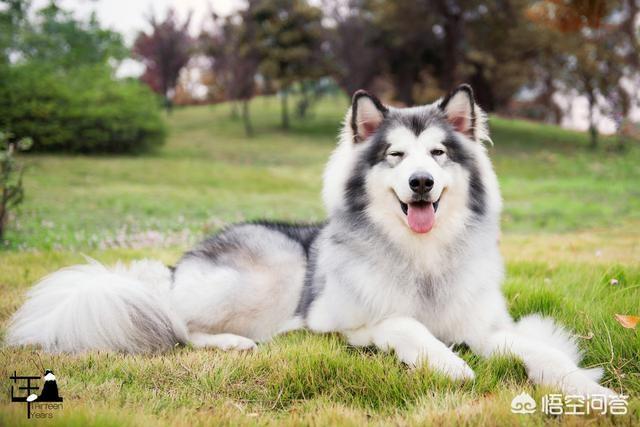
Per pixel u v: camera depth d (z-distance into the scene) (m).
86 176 16.88
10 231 7.92
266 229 4.27
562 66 32.53
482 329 3.28
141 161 21.28
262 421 2.43
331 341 3.27
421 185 3.03
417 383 2.72
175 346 3.52
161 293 3.82
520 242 8.18
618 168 19.75
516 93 41.75
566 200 14.48
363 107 3.57
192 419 2.40
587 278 4.68
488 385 2.76
